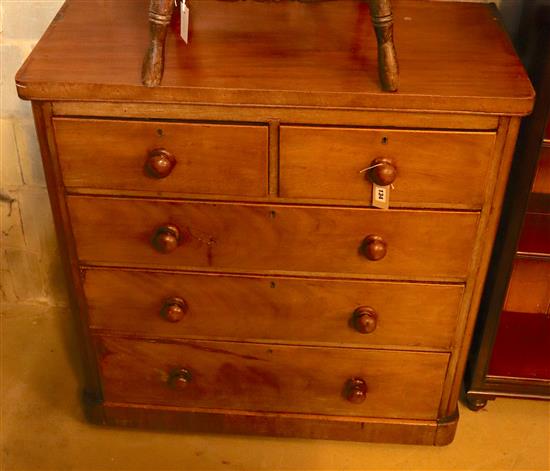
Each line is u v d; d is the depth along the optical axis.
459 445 1.85
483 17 1.58
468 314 1.57
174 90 1.30
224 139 1.36
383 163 1.35
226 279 1.56
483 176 1.37
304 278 1.54
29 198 2.03
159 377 1.74
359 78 1.33
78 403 1.95
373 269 1.52
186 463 1.80
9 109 1.89
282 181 1.41
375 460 1.81
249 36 1.47
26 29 1.79
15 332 2.16
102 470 1.78
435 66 1.37
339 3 1.60
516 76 1.34
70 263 1.57
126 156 1.39
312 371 1.69
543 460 1.82
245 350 1.67
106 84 1.30
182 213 1.47
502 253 1.66
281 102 1.30
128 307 1.62
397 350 1.64
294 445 1.84
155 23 1.27
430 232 1.45
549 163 1.79
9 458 1.81
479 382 1.86
